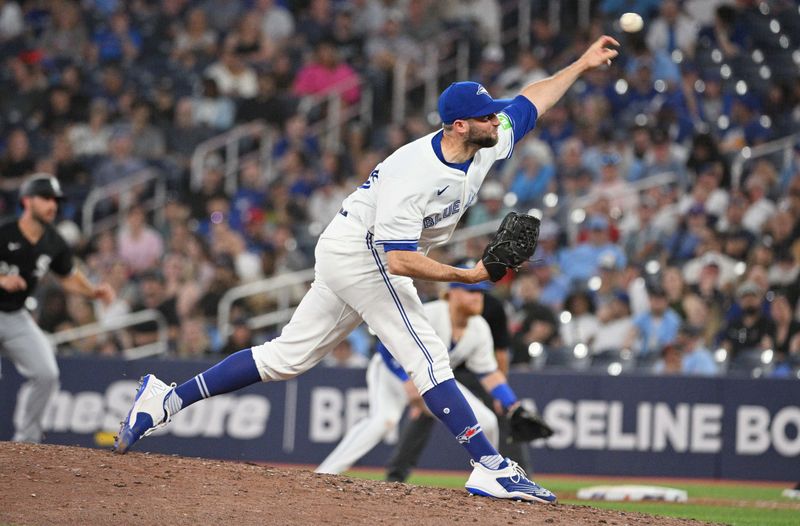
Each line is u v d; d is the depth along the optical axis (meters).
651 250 46.47
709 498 33.28
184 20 66.06
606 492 32.28
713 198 48.97
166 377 39.00
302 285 48.00
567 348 41.09
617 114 56.22
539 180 51.72
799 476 38.28
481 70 60.62
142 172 56.53
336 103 59.62
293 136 57.25
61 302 45.91
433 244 19.22
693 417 38.75
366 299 18.78
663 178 51.28
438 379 18.92
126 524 16.27
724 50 60.91
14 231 28.06
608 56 20.67
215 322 45.41
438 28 63.84
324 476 19.62
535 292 42.34
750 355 41.38
